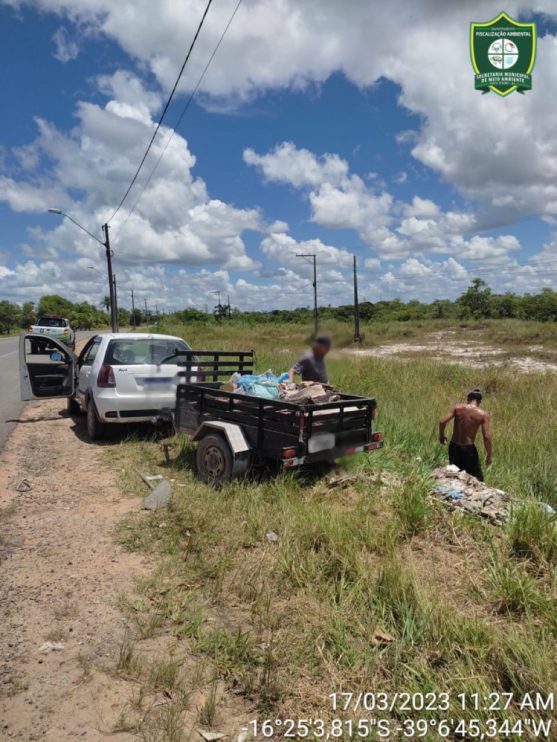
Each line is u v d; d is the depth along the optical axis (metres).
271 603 3.58
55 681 2.87
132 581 3.93
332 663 2.97
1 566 4.15
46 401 12.40
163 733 2.51
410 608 3.35
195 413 6.58
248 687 2.81
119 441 8.27
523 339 33.62
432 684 2.74
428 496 5.26
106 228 23.47
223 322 52.56
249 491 5.50
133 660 2.99
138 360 8.17
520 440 8.12
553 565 4.12
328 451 5.66
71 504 5.51
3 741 2.45
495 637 3.08
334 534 4.37
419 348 31.58
